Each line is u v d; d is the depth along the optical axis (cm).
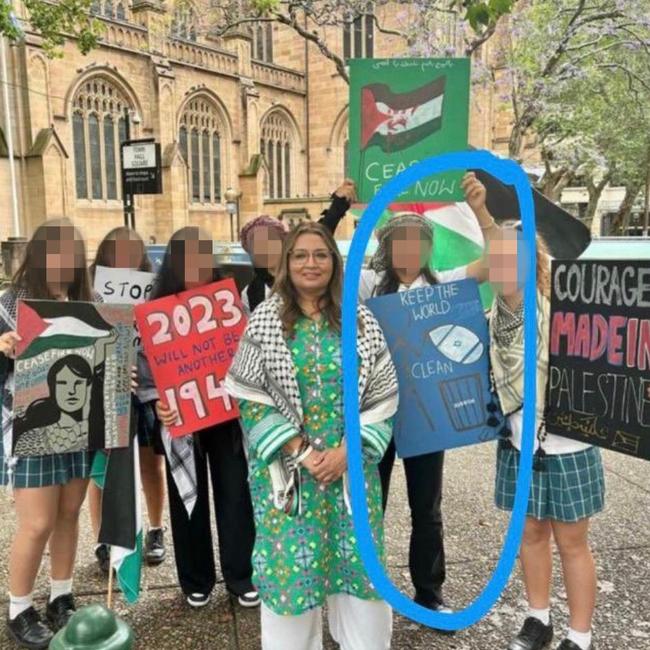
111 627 168
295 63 3700
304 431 236
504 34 1412
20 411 269
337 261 243
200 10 2141
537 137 1873
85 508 447
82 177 2695
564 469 260
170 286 300
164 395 290
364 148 279
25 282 281
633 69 1515
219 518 318
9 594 308
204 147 3225
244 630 305
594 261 252
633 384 246
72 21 1399
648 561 369
